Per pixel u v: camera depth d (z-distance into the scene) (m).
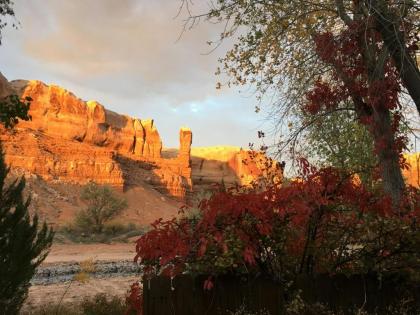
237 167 154.38
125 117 136.88
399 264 4.73
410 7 5.86
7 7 7.77
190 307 4.49
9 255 6.00
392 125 6.18
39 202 83.00
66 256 33.25
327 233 4.74
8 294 5.91
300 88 6.91
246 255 4.16
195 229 4.52
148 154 136.88
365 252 4.73
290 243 4.60
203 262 4.49
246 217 4.48
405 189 5.30
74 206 89.75
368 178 5.89
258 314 4.43
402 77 5.96
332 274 4.64
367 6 5.94
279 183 4.69
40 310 9.38
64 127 115.12
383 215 4.63
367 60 6.27
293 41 7.20
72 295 14.16
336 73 6.54
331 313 4.46
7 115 6.09
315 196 4.37
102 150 111.12
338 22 7.05
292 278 4.65
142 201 107.69
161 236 4.54
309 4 6.85
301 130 6.70
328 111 6.71
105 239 48.72
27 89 114.12
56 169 99.38
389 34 5.88
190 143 142.00
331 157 7.33
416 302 4.77
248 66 7.89
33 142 100.00
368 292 4.71
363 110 6.49
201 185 143.62
